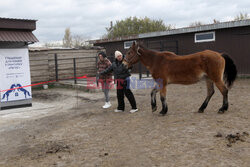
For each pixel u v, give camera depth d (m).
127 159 3.70
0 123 6.72
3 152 4.49
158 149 3.98
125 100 8.95
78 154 4.09
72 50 16.42
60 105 9.24
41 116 7.46
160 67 5.89
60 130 5.68
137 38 18.08
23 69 8.67
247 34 12.78
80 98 10.31
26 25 8.36
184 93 9.62
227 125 4.90
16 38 8.05
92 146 4.43
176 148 3.95
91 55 17.47
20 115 7.67
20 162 3.94
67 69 16.19
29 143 4.90
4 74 8.29
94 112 7.39
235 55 13.35
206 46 14.59
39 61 14.63
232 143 3.93
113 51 20.44
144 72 17.86
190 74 5.61
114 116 6.64
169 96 9.17
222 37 13.80
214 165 3.26
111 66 7.09
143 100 8.71
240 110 6.08
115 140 4.64
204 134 4.46
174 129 4.93
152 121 5.71
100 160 3.75
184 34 15.57
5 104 8.44
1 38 7.71
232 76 5.77
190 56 5.64
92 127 5.71
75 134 5.27
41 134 5.47
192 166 3.29
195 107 6.85
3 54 8.22
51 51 15.34
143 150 4.00
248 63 12.91
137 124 5.59
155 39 17.25
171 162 3.46
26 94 8.80
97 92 11.37
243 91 9.08
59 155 4.11
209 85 5.99
